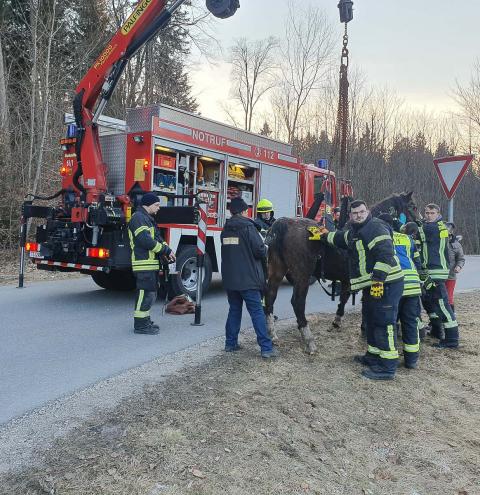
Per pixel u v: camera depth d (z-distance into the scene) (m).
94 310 8.30
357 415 4.48
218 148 9.81
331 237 5.85
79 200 8.80
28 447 3.44
